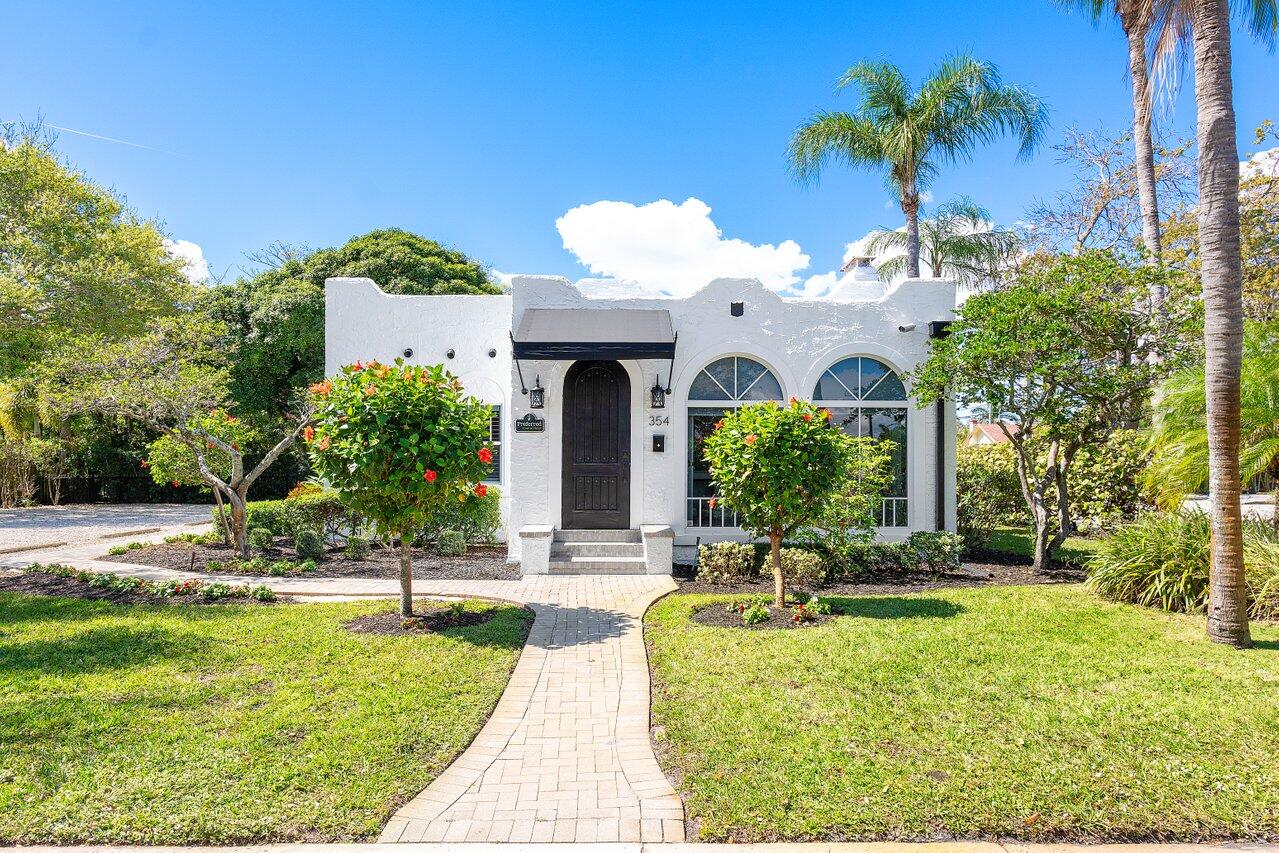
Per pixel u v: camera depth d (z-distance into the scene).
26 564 13.30
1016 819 4.42
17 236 24.27
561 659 7.78
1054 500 16.42
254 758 5.18
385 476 8.73
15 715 5.89
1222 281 8.09
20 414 28.14
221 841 4.24
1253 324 11.40
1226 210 8.09
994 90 20.42
